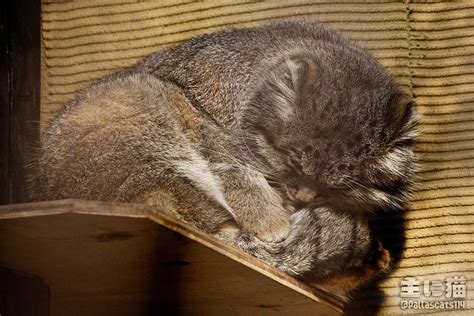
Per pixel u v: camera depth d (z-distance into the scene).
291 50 9.02
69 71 10.77
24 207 6.21
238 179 8.42
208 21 10.55
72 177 8.34
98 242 6.73
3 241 6.68
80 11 10.94
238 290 7.49
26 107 8.61
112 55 10.76
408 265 9.37
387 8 10.18
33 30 8.80
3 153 8.37
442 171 9.66
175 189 8.29
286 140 8.29
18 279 7.32
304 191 8.13
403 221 9.41
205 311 8.01
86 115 8.59
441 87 9.96
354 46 9.49
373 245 8.14
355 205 8.23
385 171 8.42
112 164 8.38
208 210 8.18
